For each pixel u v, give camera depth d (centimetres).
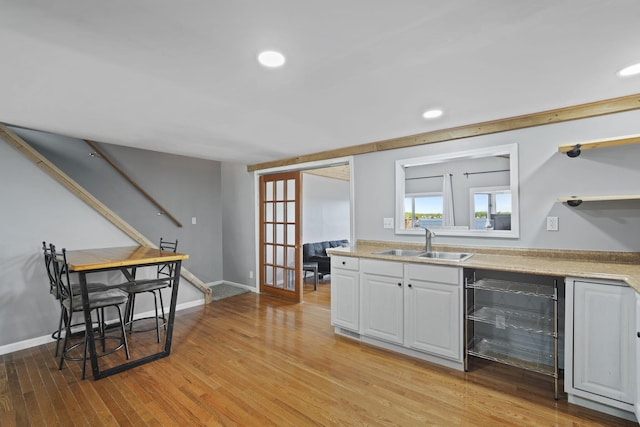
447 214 512
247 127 300
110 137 339
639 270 204
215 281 564
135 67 177
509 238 277
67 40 149
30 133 401
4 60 168
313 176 641
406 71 183
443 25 138
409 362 268
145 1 120
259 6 124
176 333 335
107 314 356
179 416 197
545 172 260
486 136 288
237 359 274
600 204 239
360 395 220
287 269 475
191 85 202
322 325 358
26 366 261
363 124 291
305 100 229
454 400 213
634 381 182
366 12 128
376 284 296
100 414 199
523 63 174
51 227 311
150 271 383
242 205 537
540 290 241
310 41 151
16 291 292
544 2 122
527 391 224
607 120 234
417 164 337
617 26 138
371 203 369
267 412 201
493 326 284
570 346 205
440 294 258
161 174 503
